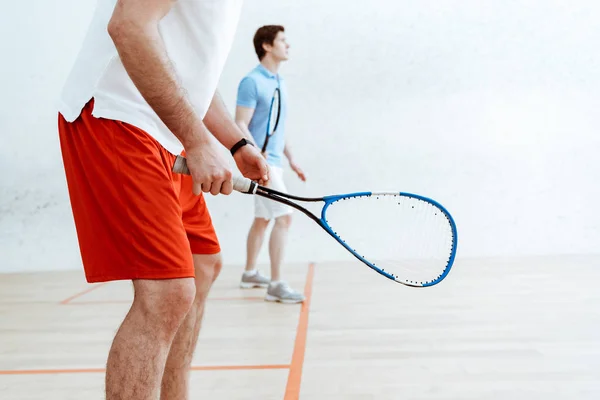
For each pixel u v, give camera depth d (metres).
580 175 5.82
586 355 2.65
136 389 1.22
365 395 2.22
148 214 1.25
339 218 1.71
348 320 3.43
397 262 1.71
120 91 1.29
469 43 5.84
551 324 3.23
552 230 5.85
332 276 5.00
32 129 5.86
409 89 5.86
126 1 1.14
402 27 5.86
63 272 5.77
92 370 2.64
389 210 1.71
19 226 5.88
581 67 5.81
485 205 5.87
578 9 5.78
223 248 5.90
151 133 1.30
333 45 5.86
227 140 1.63
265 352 2.83
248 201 5.88
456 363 2.59
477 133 5.87
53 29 5.86
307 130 5.88
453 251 1.67
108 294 4.57
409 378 2.41
